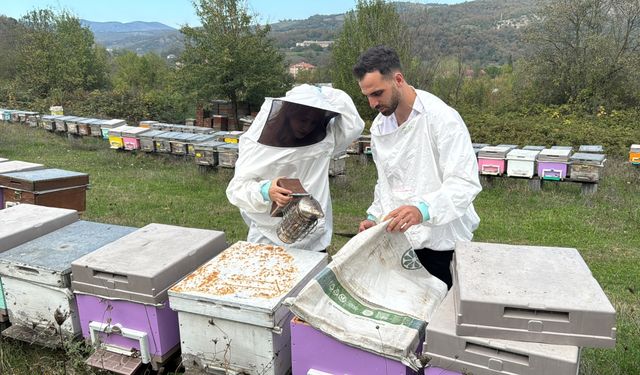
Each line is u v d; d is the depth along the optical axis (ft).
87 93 79.00
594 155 28.27
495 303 5.62
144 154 39.34
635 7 66.33
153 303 7.34
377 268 7.26
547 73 72.79
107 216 22.86
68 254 8.66
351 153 37.09
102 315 7.88
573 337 5.54
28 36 92.99
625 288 16.02
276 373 6.91
